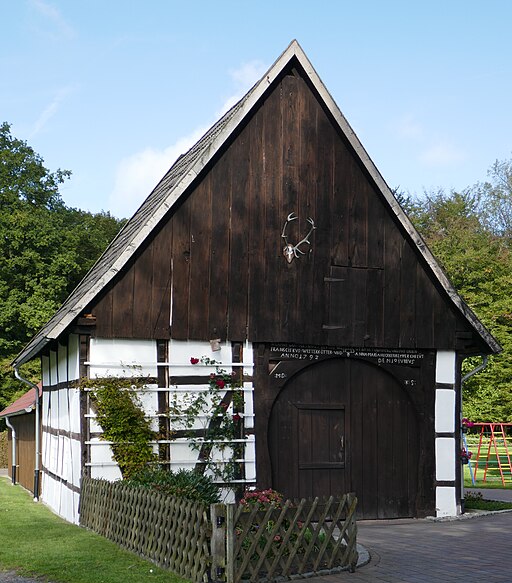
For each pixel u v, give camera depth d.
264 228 15.25
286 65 15.45
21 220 38.44
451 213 49.38
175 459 14.27
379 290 15.86
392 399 15.98
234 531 9.29
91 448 13.91
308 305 15.36
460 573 10.15
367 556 11.04
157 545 10.32
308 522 9.96
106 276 14.06
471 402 32.16
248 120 15.34
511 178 57.06
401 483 15.83
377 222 15.98
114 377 14.18
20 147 42.34
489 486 23.30
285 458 15.12
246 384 14.83
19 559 10.46
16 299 37.81
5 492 22.20
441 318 16.23
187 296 14.67
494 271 36.12
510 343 32.91
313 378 15.48
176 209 14.75
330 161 15.77
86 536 12.40
